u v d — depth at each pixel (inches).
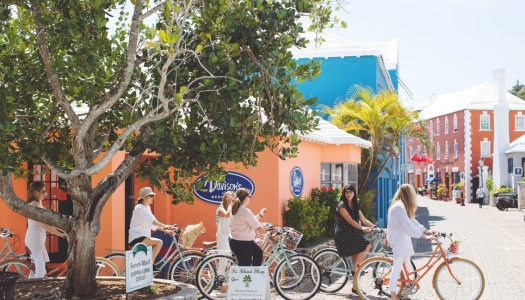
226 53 309.4
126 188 545.3
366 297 388.2
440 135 2810.0
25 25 352.5
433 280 373.4
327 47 1058.7
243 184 544.1
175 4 297.3
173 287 333.4
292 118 306.0
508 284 453.7
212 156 299.6
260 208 541.6
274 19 319.9
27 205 306.0
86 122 301.9
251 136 321.4
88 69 297.3
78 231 309.0
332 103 1040.8
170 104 331.3
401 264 355.6
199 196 549.3
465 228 1078.4
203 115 315.0
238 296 306.3
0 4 296.2
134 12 309.0
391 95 903.1
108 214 448.1
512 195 1748.3
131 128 293.4
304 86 1051.3
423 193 3090.6
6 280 263.3
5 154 278.7
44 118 344.5
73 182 304.5
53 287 327.9
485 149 2485.2
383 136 898.1
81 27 299.0
